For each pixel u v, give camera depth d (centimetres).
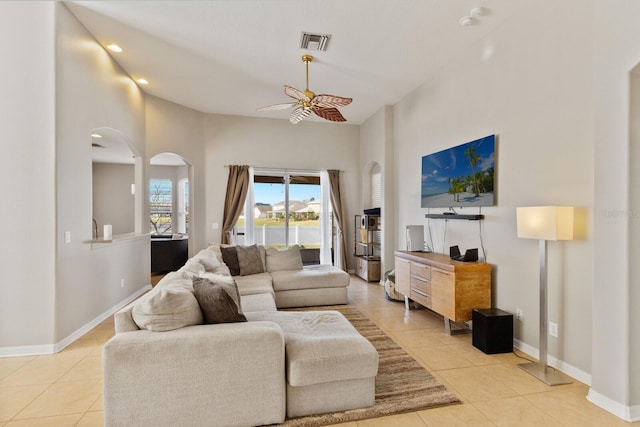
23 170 294
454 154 397
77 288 334
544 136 281
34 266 296
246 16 320
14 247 293
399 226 556
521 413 212
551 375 258
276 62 417
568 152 260
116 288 426
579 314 252
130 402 179
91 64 358
